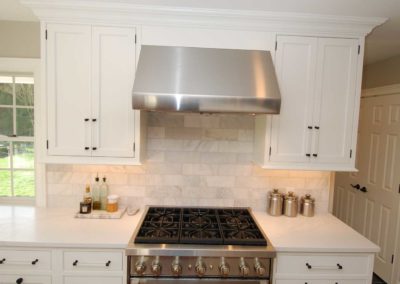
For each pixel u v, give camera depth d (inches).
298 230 72.7
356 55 71.8
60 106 69.6
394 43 89.4
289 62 71.0
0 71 83.6
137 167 84.0
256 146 81.5
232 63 66.1
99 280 63.3
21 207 83.8
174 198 85.6
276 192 83.8
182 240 61.1
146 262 60.4
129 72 69.6
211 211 81.7
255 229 69.6
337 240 67.6
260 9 66.1
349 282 65.7
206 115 83.6
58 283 63.1
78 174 83.4
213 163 85.1
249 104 61.1
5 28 81.0
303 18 68.2
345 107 72.6
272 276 63.3
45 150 70.1
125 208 83.0
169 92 59.9
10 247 61.8
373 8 63.5
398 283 101.7
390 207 106.2
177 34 69.3
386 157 108.7
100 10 66.6
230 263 61.1
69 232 66.7
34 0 64.6
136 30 68.9
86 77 69.3
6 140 87.4
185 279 61.2
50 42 68.2
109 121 70.5
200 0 62.6
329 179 87.5
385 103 109.7
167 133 83.7
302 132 72.4
